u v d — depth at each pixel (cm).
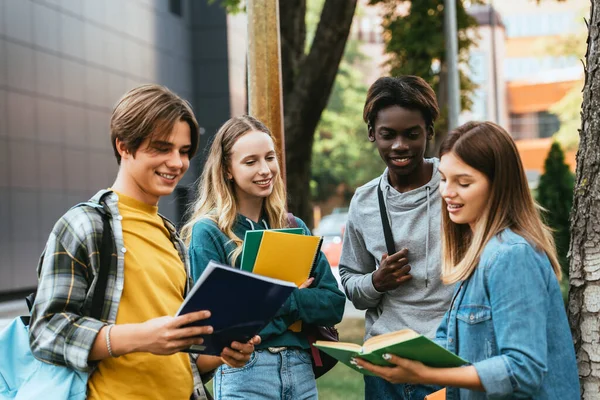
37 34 1928
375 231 368
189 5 2594
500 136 251
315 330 338
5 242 1811
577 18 4300
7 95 1825
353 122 4303
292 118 914
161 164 267
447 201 257
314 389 338
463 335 250
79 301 249
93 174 2138
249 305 236
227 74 2578
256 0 446
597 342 306
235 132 340
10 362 254
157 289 265
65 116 2025
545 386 239
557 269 254
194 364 284
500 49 5062
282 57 929
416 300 355
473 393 253
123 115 264
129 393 257
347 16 893
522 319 231
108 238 256
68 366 246
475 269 250
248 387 324
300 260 302
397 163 358
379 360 234
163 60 2445
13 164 1842
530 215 252
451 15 1340
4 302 1784
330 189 4547
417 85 359
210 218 340
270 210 355
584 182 313
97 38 2150
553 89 5359
